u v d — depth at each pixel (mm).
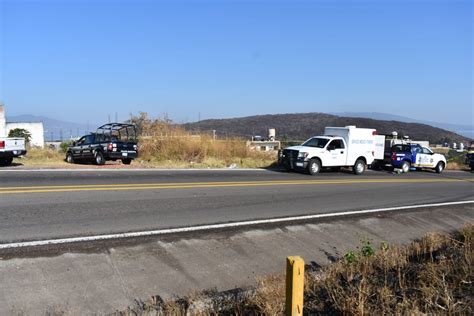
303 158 19312
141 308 5156
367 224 9688
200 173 17031
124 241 6945
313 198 12422
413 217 10766
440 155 26797
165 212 9195
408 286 5426
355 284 5574
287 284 3855
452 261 6070
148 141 23688
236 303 5254
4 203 9070
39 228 7359
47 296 5223
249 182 14844
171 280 6039
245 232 8055
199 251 6984
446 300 4676
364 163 21391
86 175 14156
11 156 17469
